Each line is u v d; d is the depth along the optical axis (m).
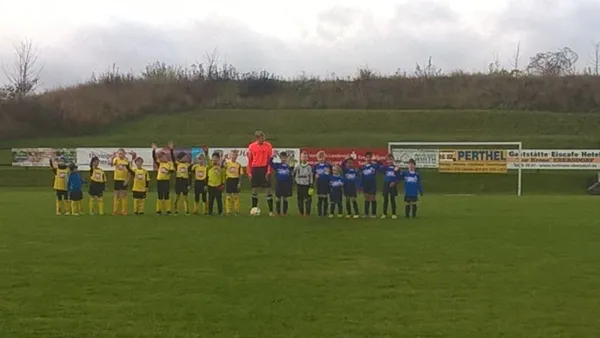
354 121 75.06
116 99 81.00
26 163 56.06
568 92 85.00
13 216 25.77
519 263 14.85
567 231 20.72
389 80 92.50
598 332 9.55
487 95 86.25
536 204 33.28
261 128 73.62
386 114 76.31
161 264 14.57
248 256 15.64
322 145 65.06
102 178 27.39
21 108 73.75
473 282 12.82
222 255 15.77
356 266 14.45
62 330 9.59
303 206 25.91
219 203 26.36
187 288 12.24
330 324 9.92
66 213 27.27
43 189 49.53
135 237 18.95
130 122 76.88
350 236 19.33
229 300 11.35
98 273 13.56
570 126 73.31
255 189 26.06
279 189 25.98
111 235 19.44
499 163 49.62
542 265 14.60
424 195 44.84
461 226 22.09
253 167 25.95
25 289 12.12
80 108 76.12
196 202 26.88
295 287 12.37
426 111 77.38
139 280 12.91
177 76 91.69
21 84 87.25
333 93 89.00
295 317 10.30
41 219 24.42
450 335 9.40
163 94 83.75
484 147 60.81
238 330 9.62
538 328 9.73
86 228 21.28
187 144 65.75
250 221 23.44
